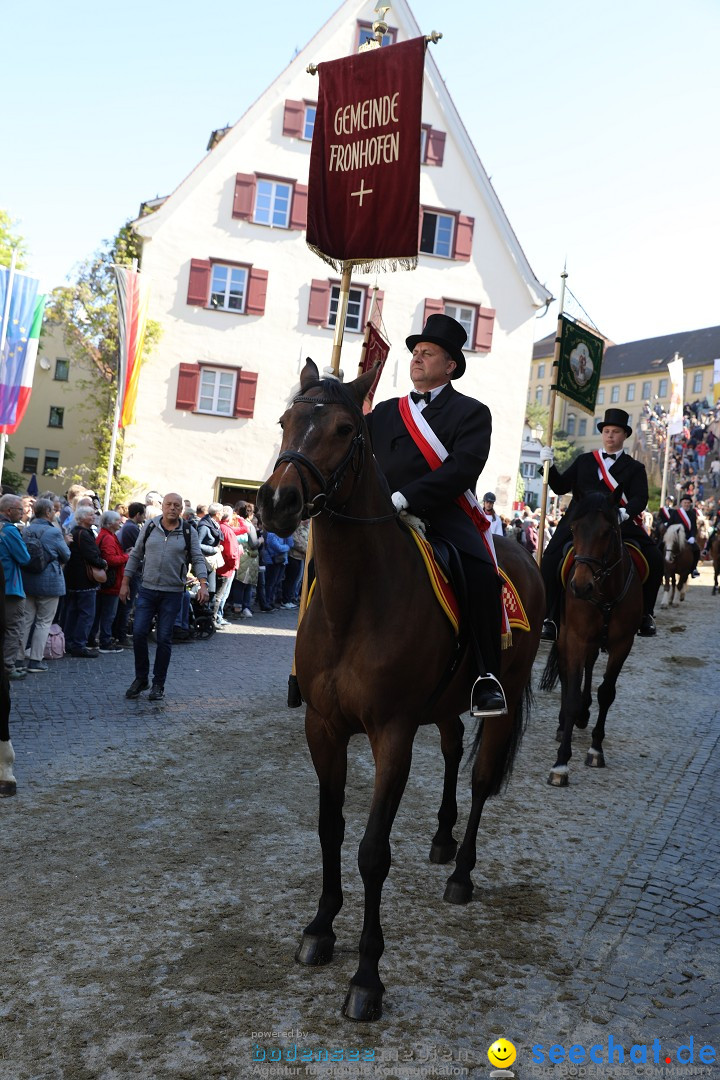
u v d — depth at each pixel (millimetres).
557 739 8102
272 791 6188
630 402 93250
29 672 9711
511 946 4082
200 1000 3504
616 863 5180
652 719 9156
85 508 10789
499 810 6047
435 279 27031
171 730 7730
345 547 3410
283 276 26141
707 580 26156
